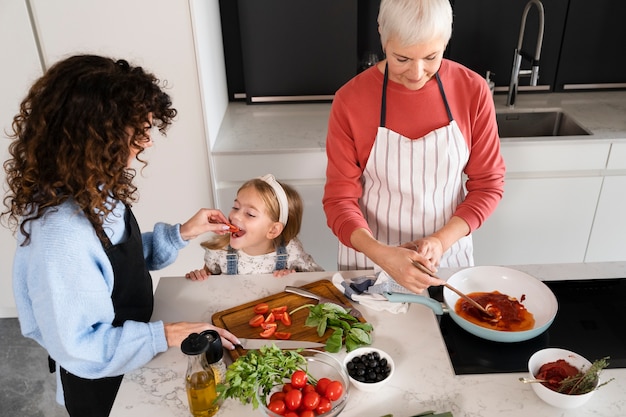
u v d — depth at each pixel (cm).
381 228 170
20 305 118
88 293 109
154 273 256
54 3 203
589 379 108
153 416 111
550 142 228
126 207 127
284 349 125
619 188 239
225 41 267
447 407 111
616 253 256
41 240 106
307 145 231
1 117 221
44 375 231
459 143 154
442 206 164
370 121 155
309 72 263
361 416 109
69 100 100
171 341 120
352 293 142
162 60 212
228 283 151
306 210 242
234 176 235
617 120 248
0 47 209
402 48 129
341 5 246
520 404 112
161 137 224
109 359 115
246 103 275
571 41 268
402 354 125
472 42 268
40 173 105
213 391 109
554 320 136
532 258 257
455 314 131
